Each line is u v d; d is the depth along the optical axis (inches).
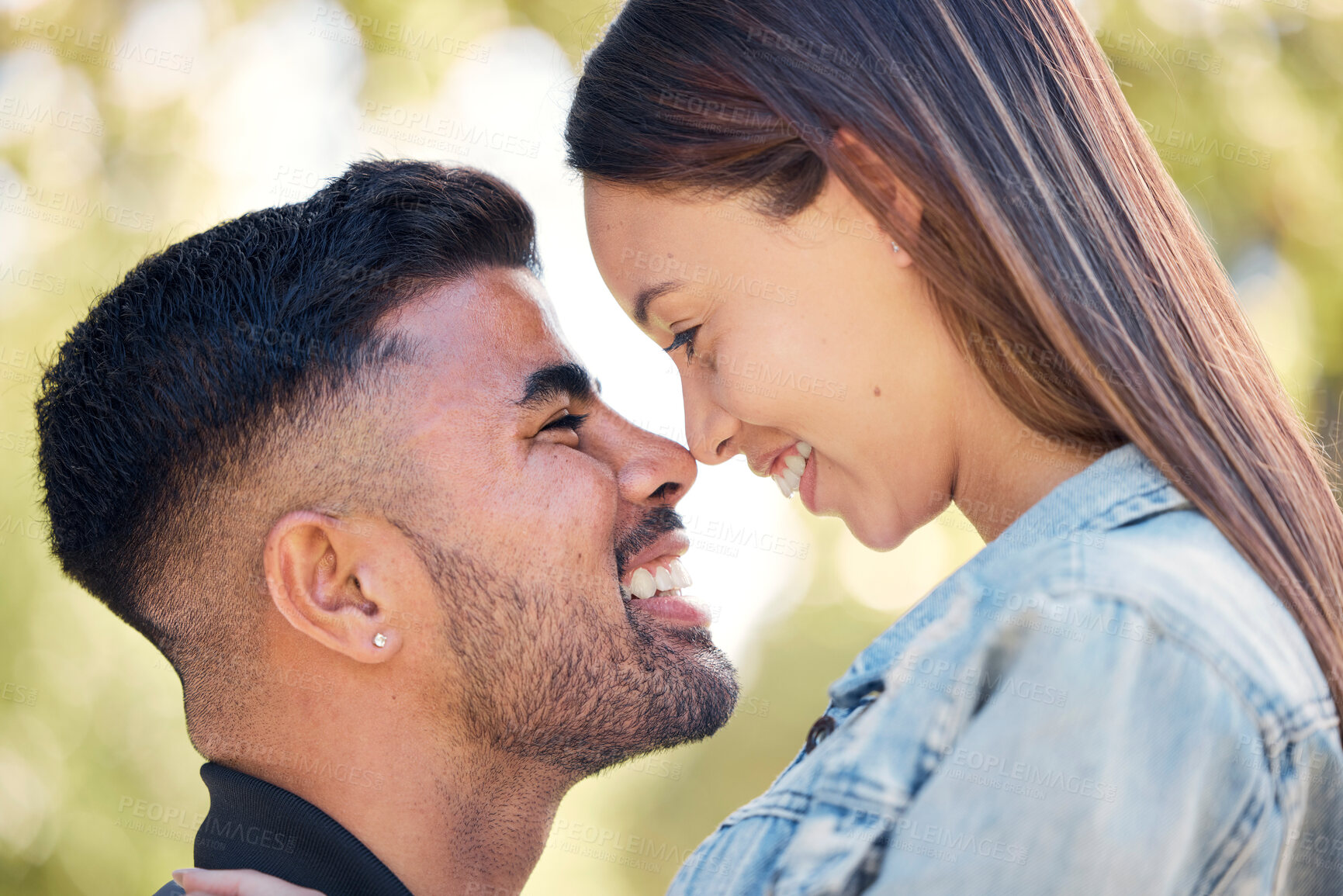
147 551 64.5
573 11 157.8
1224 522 43.9
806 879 40.9
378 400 63.6
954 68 51.6
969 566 46.1
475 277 68.4
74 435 65.3
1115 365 46.5
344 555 62.9
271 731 63.8
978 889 37.7
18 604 146.6
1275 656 40.8
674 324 62.7
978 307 50.1
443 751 65.1
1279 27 159.2
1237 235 157.0
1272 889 39.4
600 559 67.5
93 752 147.1
